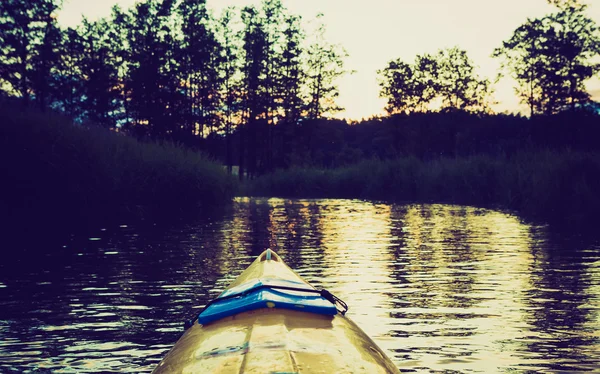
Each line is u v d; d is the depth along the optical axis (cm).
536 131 4800
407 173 3131
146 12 5238
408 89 6462
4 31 4088
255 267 495
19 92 4222
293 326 289
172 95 5216
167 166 2030
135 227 1489
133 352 488
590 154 1853
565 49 4528
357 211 2125
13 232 1352
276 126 6222
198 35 5309
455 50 6331
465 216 1800
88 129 1936
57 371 443
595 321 571
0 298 685
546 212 1739
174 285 759
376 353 292
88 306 647
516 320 577
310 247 1124
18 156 1681
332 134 6575
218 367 238
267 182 3994
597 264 895
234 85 5819
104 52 5297
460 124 6300
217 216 1872
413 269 870
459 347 491
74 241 1198
